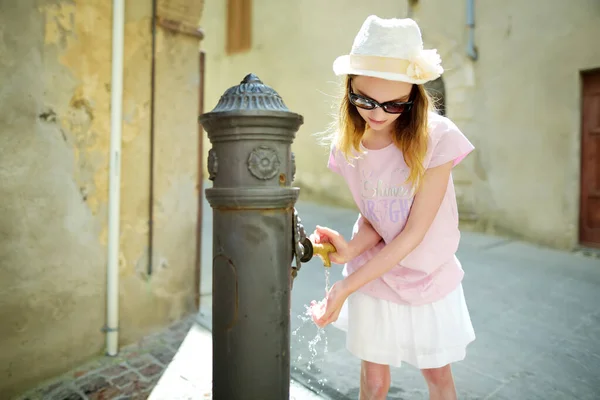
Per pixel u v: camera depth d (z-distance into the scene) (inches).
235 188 41.0
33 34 78.9
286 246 43.8
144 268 101.7
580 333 108.8
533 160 204.1
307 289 135.6
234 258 42.0
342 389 82.4
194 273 114.5
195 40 108.5
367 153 53.8
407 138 49.0
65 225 85.8
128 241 98.2
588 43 185.2
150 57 99.0
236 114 40.1
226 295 42.6
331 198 283.0
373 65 44.7
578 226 197.3
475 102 219.8
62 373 86.7
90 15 87.0
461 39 220.2
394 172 52.1
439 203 49.8
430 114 51.7
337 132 55.9
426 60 43.5
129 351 95.9
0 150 75.7
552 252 192.5
